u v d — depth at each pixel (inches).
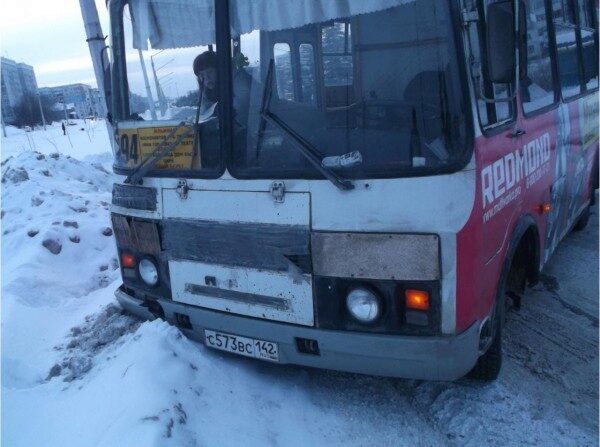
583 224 269.1
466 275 113.3
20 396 148.2
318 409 139.7
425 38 110.9
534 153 155.0
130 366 139.2
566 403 142.3
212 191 131.7
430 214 109.9
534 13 165.0
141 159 145.6
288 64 123.8
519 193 141.6
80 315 206.2
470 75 111.0
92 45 226.1
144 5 142.1
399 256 113.0
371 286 116.8
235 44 126.6
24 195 327.3
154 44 140.6
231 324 135.6
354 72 117.1
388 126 113.2
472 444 127.5
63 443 123.3
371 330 119.2
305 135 119.6
